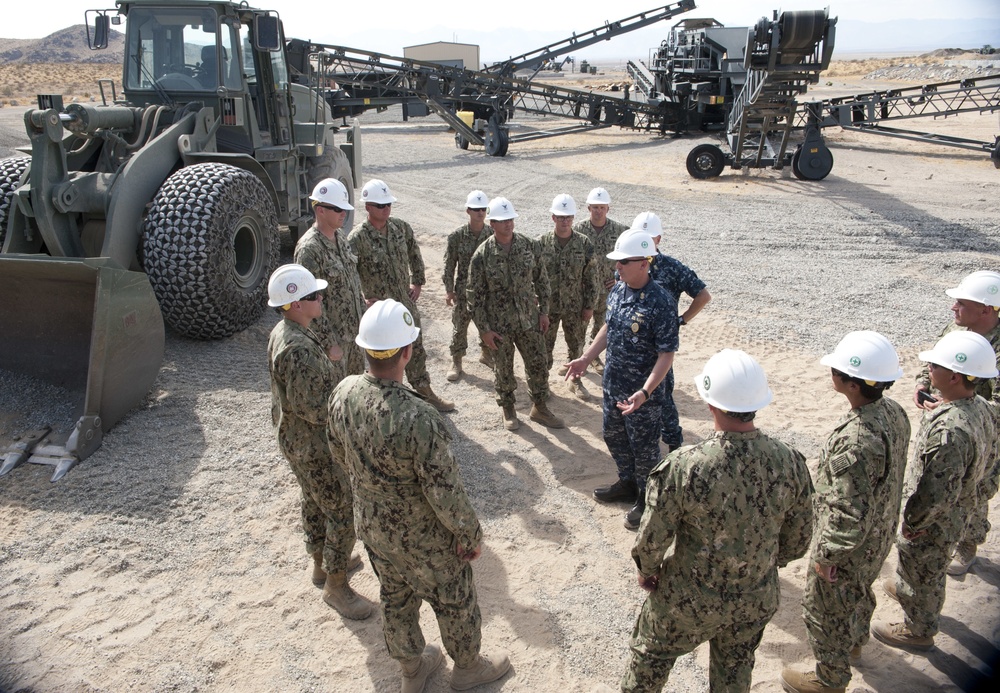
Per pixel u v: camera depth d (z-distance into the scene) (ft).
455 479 8.78
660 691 9.43
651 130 78.28
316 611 11.94
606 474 16.43
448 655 10.39
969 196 44.65
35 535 13.28
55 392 17.31
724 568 8.32
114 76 175.94
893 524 9.72
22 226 19.60
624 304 13.66
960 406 10.02
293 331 10.80
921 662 11.26
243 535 13.65
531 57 77.10
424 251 33.76
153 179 21.12
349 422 9.04
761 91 45.98
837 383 9.51
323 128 30.30
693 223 38.96
